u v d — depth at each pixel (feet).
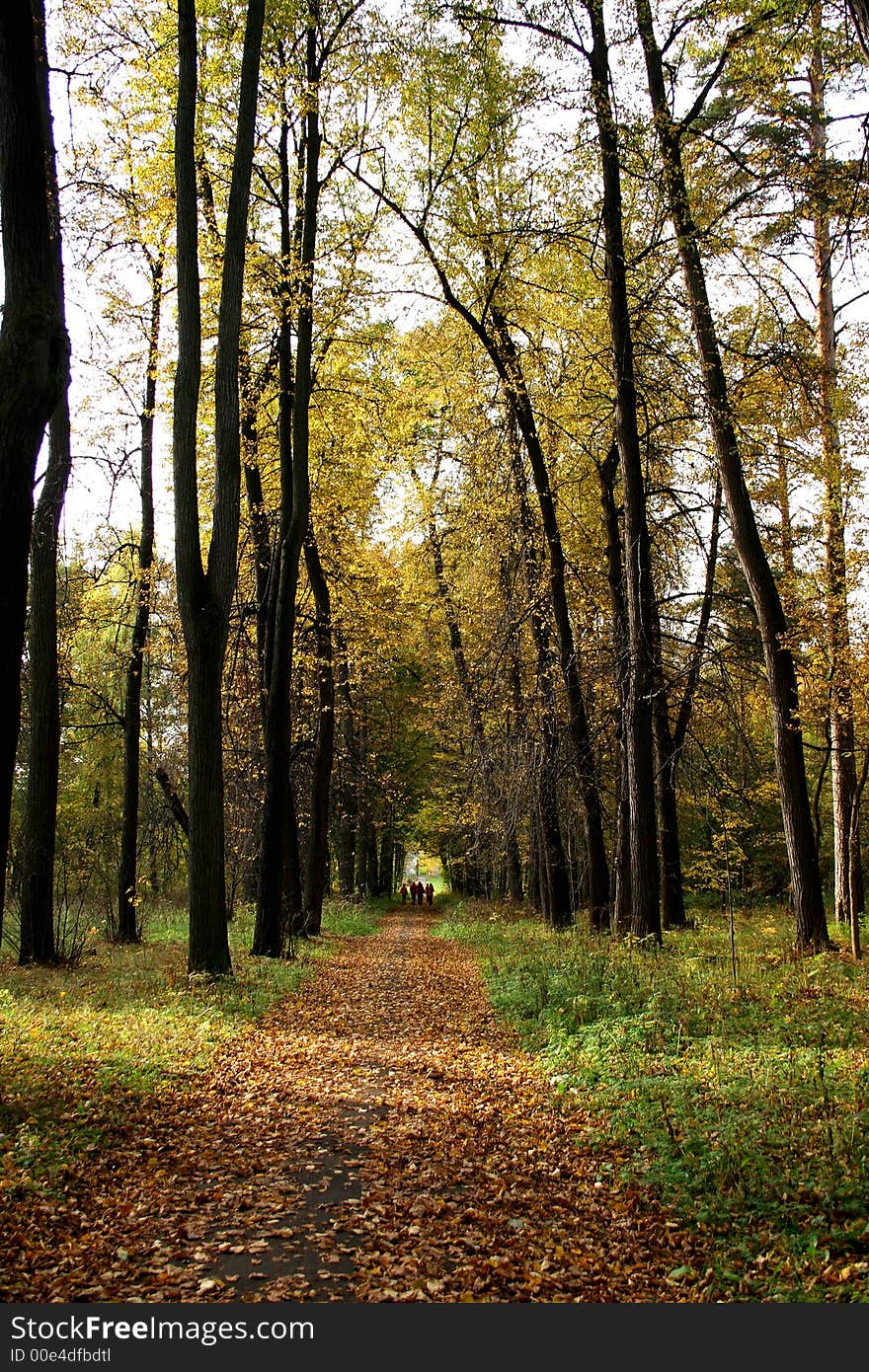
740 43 42.52
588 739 62.39
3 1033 29.50
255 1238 17.40
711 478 64.08
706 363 49.60
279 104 55.72
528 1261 16.44
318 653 78.74
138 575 68.23
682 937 58.39
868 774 51.06
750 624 67.00
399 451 77.46
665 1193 18.70
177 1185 19.80
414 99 57.93
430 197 60.85
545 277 64.28
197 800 44.68
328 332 65.36
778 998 34.53
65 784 116.98
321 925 86.38
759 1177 18.38
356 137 61.21
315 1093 28.32
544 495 64.44
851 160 39.75
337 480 74.02
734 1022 31.96
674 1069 27.12
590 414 63.41
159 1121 23.65
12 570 23.22
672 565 65.16
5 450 23.07
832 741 62.95
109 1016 34.27
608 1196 19.43
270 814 58.34
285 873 77.97
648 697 51.08
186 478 44.11
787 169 42.06
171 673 90.02
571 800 74.33
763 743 81.51
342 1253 16.84
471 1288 15.55
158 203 54.49
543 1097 27.55
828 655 52.13
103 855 96.78
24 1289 14.90
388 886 192.54
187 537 44.16
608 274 51.62
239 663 77.46
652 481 64.03
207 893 44.57
